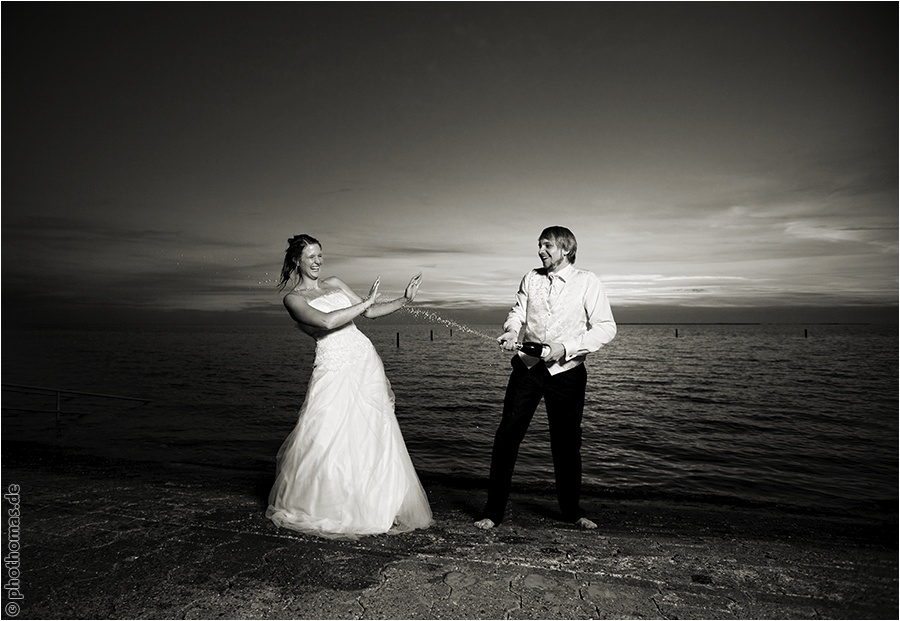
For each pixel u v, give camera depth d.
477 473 7.55
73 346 56.88
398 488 3.32
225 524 3.29
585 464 8.09
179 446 8.75
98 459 5.50
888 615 2.31
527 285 3.62
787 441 10.42
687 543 3.16
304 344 62.75
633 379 23.39
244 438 9.72
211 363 32.19
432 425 11.97
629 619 2.25
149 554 2.84
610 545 3.09
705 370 28.58
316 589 2.46
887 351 48.72
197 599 2.36
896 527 3.82
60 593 2.41
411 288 3.60
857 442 10.37
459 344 61.12
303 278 3.51
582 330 3.50
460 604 2.35
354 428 3.33
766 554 2.99
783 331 138.88
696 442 10.14
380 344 62.19
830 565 2.85
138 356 39.41
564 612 2.29
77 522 3.32
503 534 3.25
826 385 21.38
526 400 3.44
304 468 3.28
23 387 10.73
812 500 6.43
